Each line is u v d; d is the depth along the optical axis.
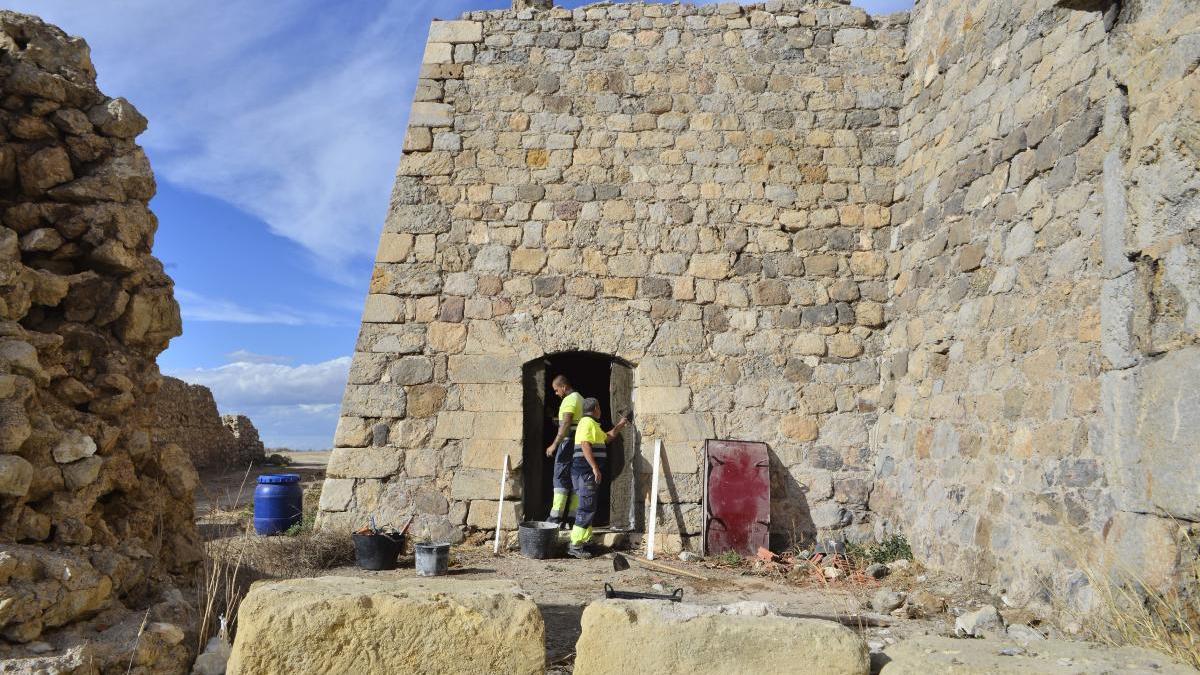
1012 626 5.73
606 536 9.48
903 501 8.93
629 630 3.33
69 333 4.63
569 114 10.38
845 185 10.20
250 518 11.50
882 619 6.27
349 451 9.64
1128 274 4.53
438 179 10.21
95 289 4.76
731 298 10.00
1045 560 6.34
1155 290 4.30
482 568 8.41
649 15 10.63
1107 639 4.54
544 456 12.00
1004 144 7.66
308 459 28.67
